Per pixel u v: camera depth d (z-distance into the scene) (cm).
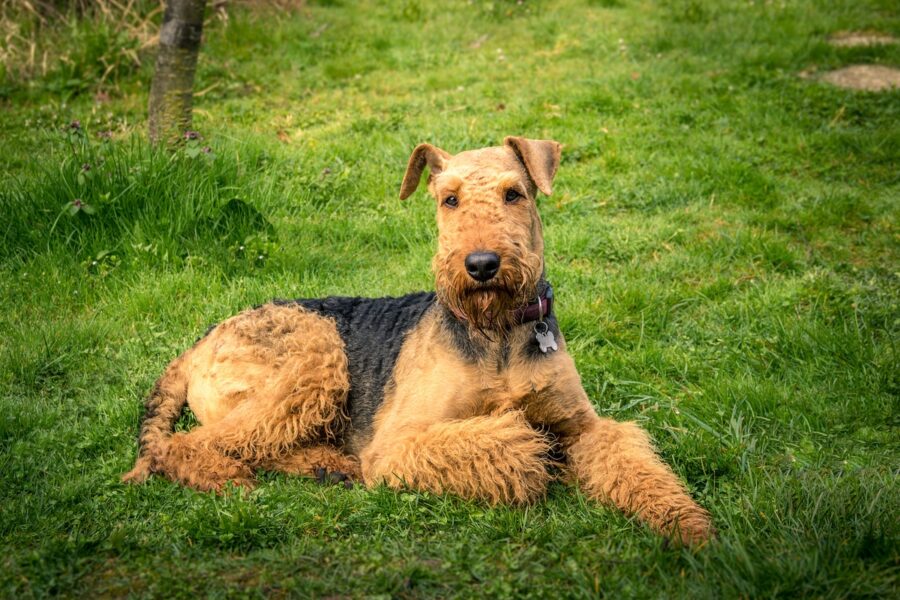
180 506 335
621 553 294
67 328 483
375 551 299
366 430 383
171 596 274
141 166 604
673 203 695
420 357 372
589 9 1297
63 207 567
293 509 329
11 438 385
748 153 777
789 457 368
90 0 1081
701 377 456
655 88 934
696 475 363
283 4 1234
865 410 405
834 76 984
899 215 648
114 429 397
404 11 1246
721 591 265
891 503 312
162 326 501
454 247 334
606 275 579
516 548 304
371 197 696
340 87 998
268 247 576
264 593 277
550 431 370
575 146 782
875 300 518
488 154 380
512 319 351
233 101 930
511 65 1055
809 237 629
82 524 322
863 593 260
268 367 380
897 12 1206
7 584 276
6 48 975
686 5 1269
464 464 330
